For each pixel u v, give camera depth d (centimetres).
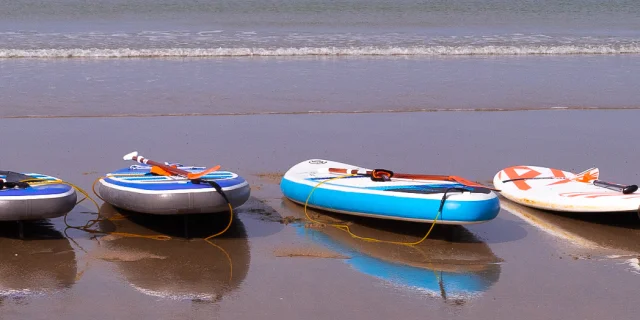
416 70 1911
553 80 1803
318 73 1834
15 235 756
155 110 1399
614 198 810
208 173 807
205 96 1532
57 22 2902
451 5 3809
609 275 689
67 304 607
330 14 3366
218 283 656
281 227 802
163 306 609
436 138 1234
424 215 758
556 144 1208
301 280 668
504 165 1079
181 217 823
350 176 856
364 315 599
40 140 1157
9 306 598
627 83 1780
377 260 718
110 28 2727
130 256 710
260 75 1788
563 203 841
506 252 744
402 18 3306
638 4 3962
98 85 1625
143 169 841
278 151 1130
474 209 740
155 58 2052
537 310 614
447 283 666
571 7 3838
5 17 3016
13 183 739
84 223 798
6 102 1429
